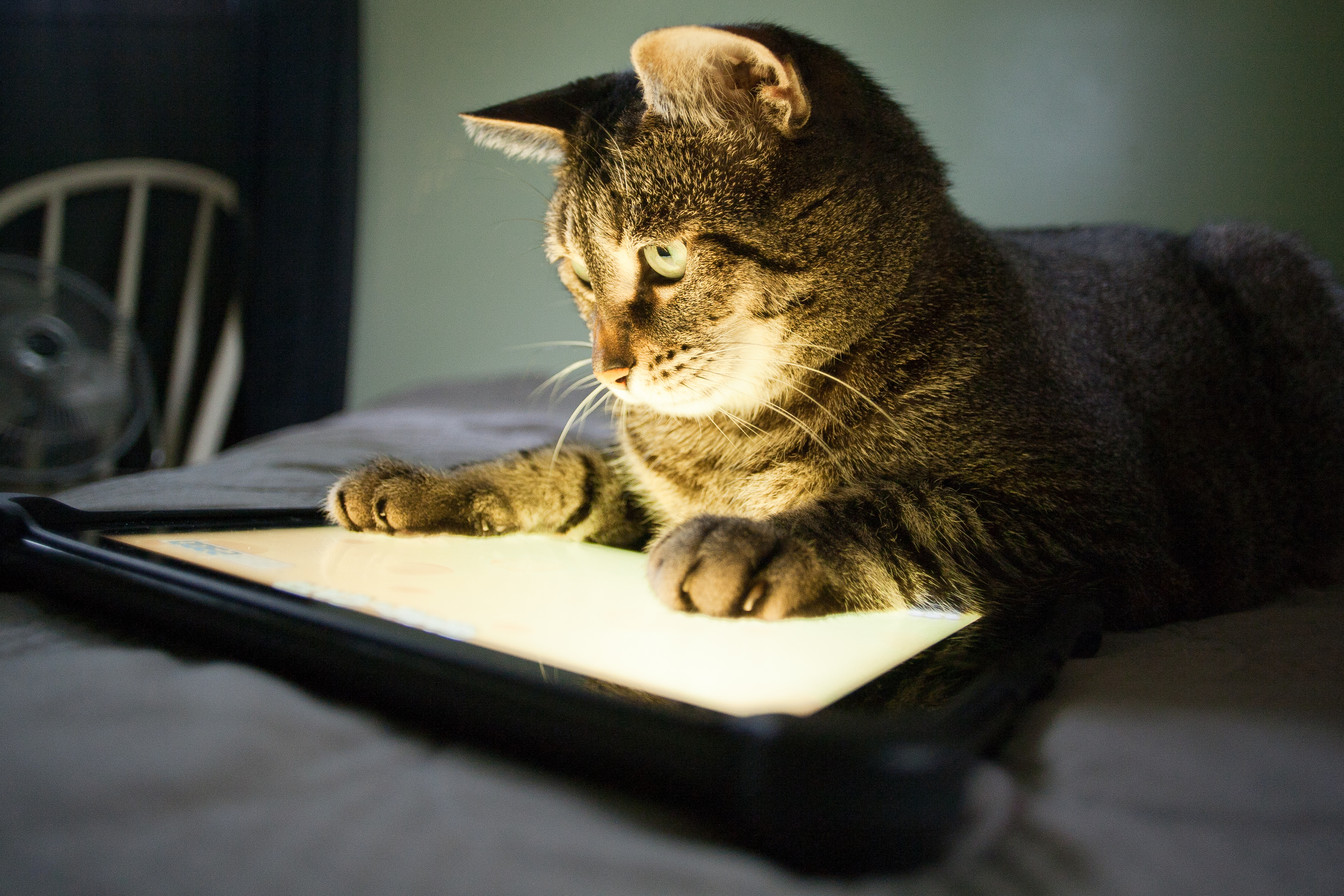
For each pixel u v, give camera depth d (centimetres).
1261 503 116
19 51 275
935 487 88
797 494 99
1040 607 75
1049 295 112
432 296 279
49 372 221
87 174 262
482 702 48
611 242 99
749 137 94
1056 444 91
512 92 266
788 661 59
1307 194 189
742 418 103
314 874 38
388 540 98
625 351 99
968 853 42
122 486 129
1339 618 94
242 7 271
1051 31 207
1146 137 201
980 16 213
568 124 113
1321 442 127
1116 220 204
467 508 105
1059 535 86
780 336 97
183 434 275
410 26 275
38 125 276
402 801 44
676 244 96
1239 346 129
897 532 83
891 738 40
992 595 81
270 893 37
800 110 92
